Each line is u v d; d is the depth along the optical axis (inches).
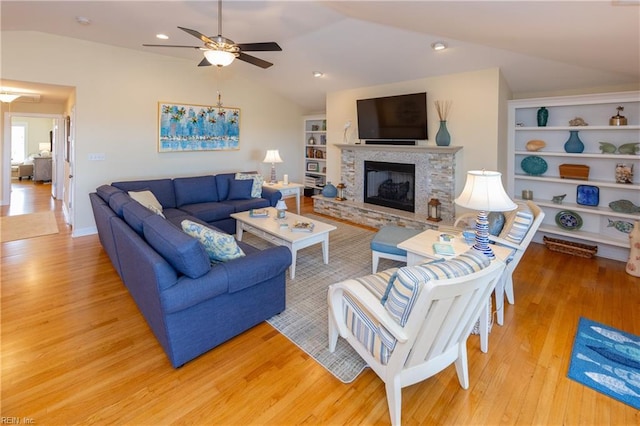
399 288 57.6
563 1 69.2
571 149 156.7
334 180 246.2
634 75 136.2
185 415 65.2
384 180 217.6
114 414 65.0
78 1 118.6
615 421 64.1
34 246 163.8
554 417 65.1
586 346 87.1
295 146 296.2
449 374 77.7
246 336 91.4
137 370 77.3
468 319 67.1
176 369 77.8
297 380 75.0
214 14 134.6
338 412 66.4
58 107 267.3
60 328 93.7
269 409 66.9
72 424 62.6
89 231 185.2
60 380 73.6
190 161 224.7
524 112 174.6
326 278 129.3
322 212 242.4
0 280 124.6
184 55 205.6
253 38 165.8
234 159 250.5
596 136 156.1
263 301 94.8
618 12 71.0
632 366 79.3
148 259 74.5
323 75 213.2
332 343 84.1
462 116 171.3
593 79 147.5
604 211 149.0
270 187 229.6
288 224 147.6
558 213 168.4
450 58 157.9
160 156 208.7
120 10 129.0
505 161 175.0
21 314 100.8
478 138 166.7
